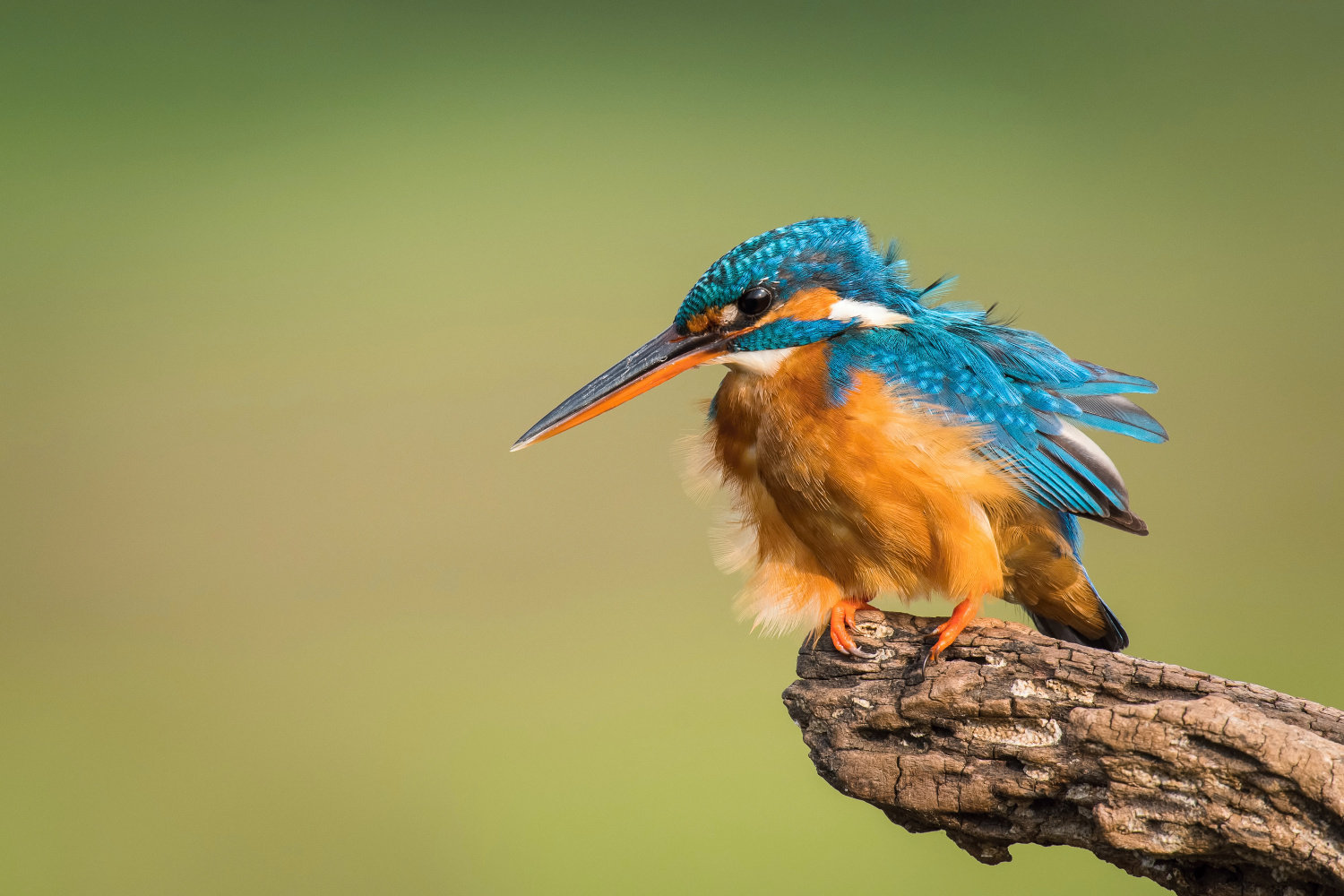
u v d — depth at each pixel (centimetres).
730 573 379
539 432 379
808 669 376
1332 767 370
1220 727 371
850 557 377
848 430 376
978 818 373
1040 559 378
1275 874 371
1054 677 373
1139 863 372
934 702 373
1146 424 378
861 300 378
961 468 376
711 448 379
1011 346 378
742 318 378
